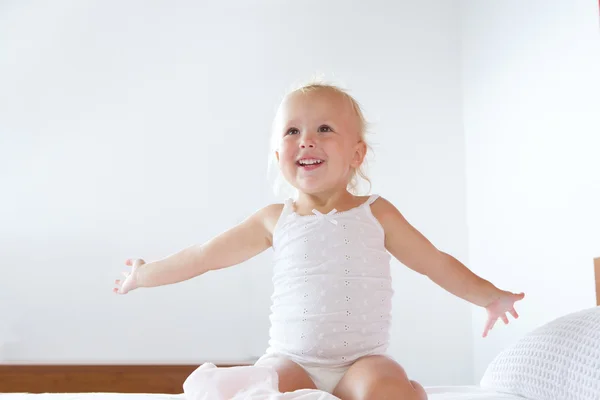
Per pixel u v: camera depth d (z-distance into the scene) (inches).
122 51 117.7
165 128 116.1
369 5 121.9
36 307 109.1
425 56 120.6
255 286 112.0
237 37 119.7
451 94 119.6
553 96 88.8
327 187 47.1
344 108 48.9
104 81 116.6
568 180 84.5
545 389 48.1
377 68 120.2
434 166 117.7
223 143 116.4
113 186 113.7
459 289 49.0
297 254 45.9
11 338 107.8
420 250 47.9
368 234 46.5
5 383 102.3
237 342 110.7
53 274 110.3
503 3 104.2
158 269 51.0
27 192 112.3
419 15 121.8
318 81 54.1
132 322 110.1
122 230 112.6
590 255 79.3
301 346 44.0
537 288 91.5
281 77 119.0
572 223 83.4
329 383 43.1
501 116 104.2
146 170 114.7
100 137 114.9
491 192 107.0
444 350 112.2
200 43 119.1
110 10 118.6
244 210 114.4
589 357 45.1
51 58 116.4
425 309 113.0
